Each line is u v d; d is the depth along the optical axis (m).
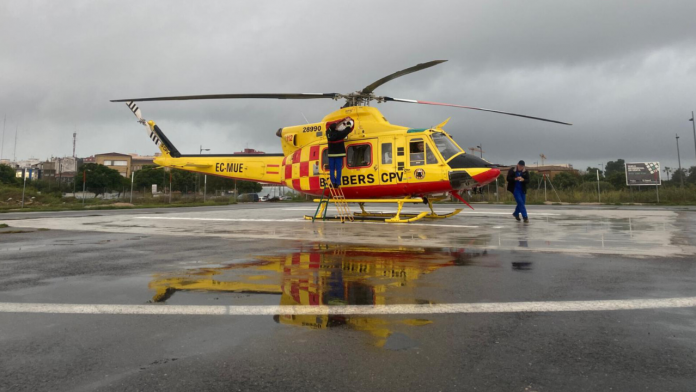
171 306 2.81
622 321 2.43
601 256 4.74
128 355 2.00
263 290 3.24
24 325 2.45
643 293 3.05
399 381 1.71
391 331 2.29
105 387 1.68
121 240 6.81
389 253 5.10
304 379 1.74
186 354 2.01
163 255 5.11
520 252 5.09
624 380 1.71
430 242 6.17
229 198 38.81
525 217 10.01
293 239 6.75
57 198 30.91
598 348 2.04
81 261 4.70
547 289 3.20
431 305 2.78
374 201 10.34
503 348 2.05
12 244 6.35
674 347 2.04
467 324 2.40
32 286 3.45
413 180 10.01
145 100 9.73
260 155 13.65
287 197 53.72
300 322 2.46
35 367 1.88
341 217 10.74
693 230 7.73
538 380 1.72
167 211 18.42
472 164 9.58
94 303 2.91
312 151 11.51
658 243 5.87
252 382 1.72
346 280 3.57
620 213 13.55
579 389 1.64
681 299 2.88
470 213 14.06
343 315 2.58
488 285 3.34
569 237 6.69
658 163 26.58
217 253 5.24
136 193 39.53
